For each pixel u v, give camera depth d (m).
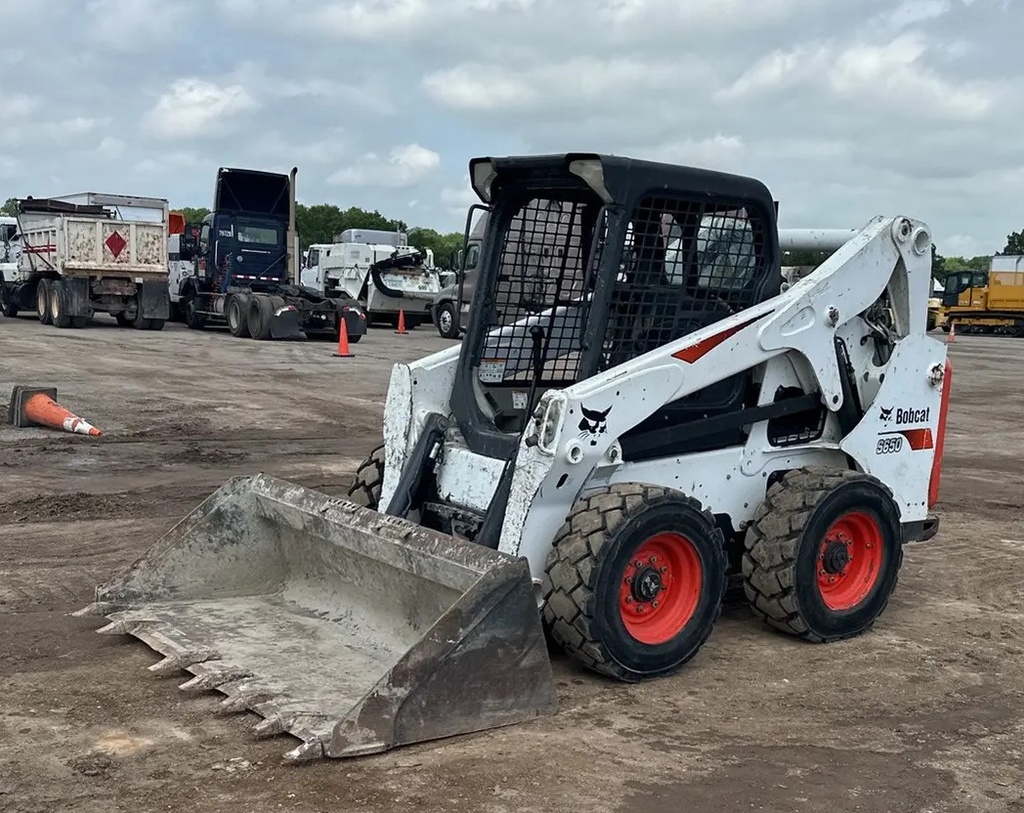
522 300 5.63
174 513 7.82
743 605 6.20
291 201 25.89
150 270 25.20
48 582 6.11
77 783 3.77
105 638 5.19
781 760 4.18
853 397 5.87
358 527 4.91
